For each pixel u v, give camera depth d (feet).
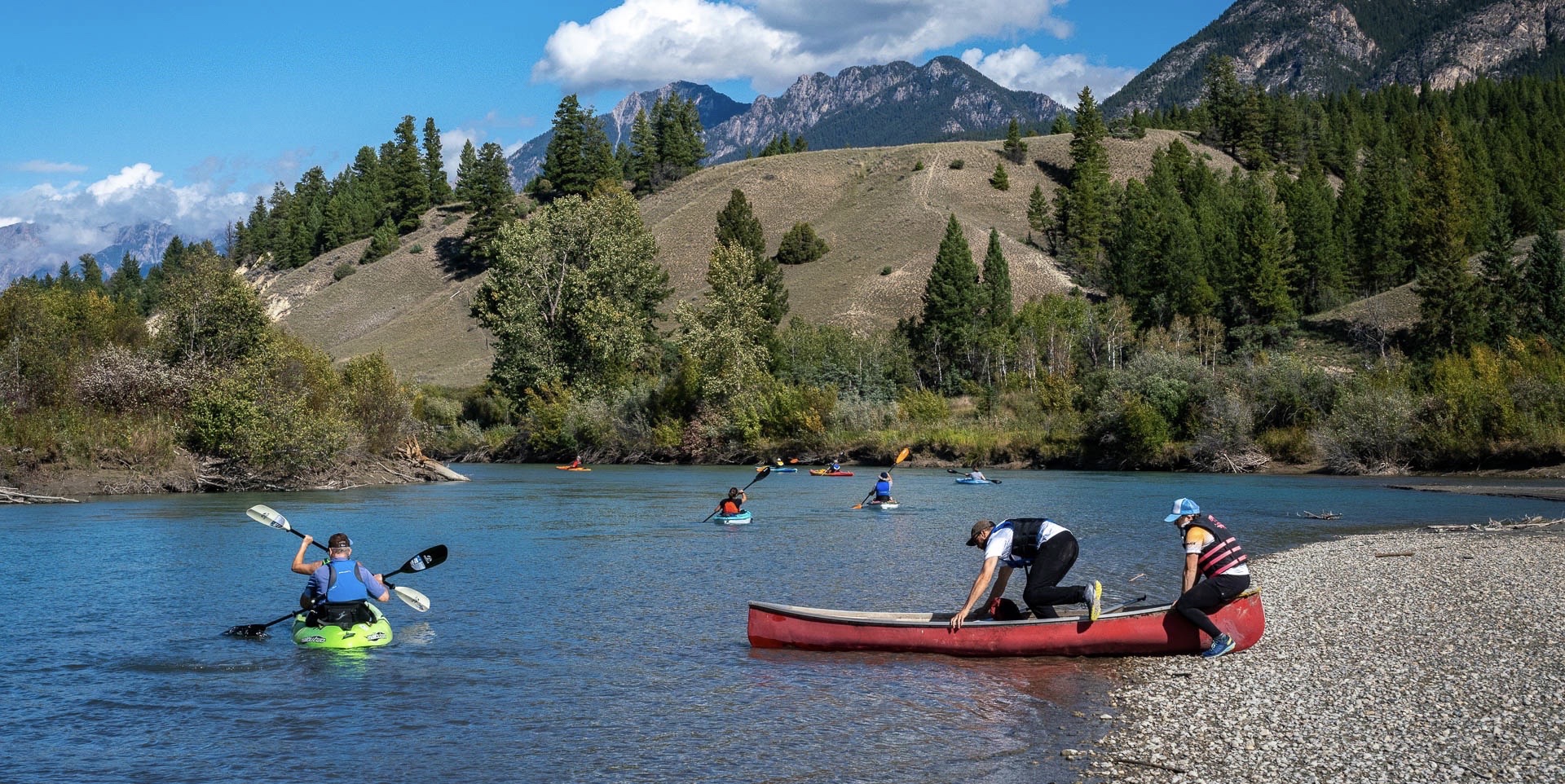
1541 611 46.55
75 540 79.61
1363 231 336.08
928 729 31.65
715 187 516.32
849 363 261.65
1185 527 41.09
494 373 251.60
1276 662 39.06
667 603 53.16
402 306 457.27
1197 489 132.67
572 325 250.16
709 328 231.09
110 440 127.44
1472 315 242.99
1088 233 406.00
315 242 593.42
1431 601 50.29
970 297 284.82
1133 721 31.78
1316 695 33.94
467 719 33.32
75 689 37.17
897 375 268.41
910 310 343.46
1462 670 36.52
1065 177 515.91
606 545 76.84
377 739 31.32
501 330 246.27
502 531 87.40
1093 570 63.00
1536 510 100.22
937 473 179.42
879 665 40.14
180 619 49.52
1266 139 582.35
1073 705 33.91
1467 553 66.80
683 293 397.39
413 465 163.73
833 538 81.71
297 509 108.27
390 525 92.07
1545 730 29.09
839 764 28.40
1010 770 27.53
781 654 42.27
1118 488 136.15
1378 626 44.93
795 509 110.32
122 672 39.58
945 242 287.89
